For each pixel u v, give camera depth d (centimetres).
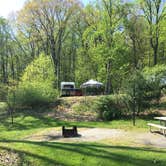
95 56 3969
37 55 5391
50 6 4622
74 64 5684
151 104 2306
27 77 3400
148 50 4478
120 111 2325
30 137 1680
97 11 4347
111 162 1002
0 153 1084
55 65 4806
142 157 1034
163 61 4381
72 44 5562
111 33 3819
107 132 1658
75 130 1595
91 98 2834
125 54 4016
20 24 4909
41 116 2603
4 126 2347
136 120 2162
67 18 4697
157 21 3628
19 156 1056
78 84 4884
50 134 1706
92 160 1020
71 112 2611
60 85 4447
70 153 1083
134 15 3931
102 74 4103
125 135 1530
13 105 2816
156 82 2281
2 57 5466
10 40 5397
